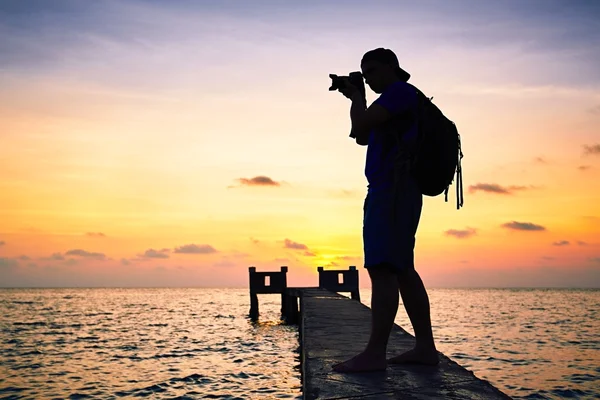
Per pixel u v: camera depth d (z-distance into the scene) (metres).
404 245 3.13
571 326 30.52
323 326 6.46
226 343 20.05
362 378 3.14
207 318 36.25
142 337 23.23
